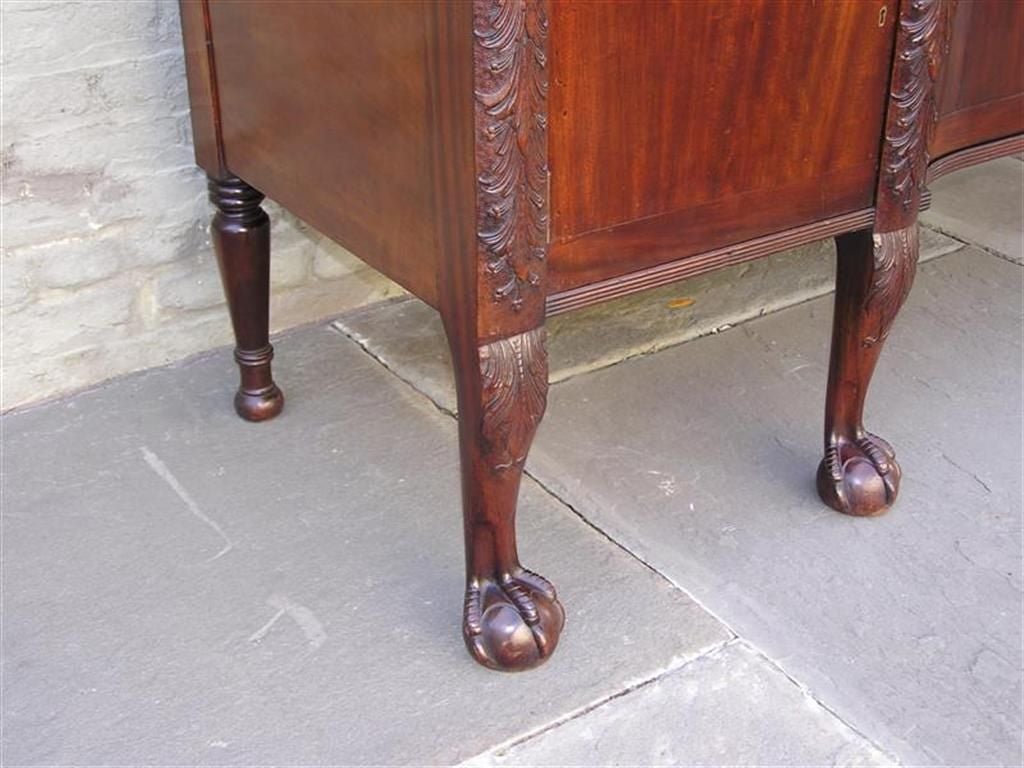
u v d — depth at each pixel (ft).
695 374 5.51
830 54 3.66
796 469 4.85
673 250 3.63
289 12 3.71
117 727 3.67
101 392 5.36
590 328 5.84
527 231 3.25
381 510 4.63
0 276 4.98
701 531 4.50
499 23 2.96
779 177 3.76
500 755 3.57
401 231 3.53
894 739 3.64
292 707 3.74
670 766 3.54
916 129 3.95
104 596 4.19
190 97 4.64
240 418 5.18
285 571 4.31
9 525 4.53
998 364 5.58
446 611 4.12
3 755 3.58
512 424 3.48
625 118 3.33
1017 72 4.54
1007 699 3.79
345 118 3.61
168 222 5.30
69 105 4.86
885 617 4.10
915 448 4.98
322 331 5.85
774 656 3.93
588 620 4.07
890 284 4.17
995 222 6.91
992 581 4.27
